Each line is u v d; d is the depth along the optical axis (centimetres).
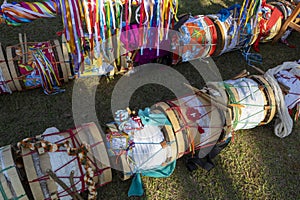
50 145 214
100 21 268
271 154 306
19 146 215
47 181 209
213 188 277
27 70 300
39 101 321
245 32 382
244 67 395
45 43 315
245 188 279
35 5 258
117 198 262
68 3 246
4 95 320
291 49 431
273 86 303
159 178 276
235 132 317
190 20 363
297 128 330
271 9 402
